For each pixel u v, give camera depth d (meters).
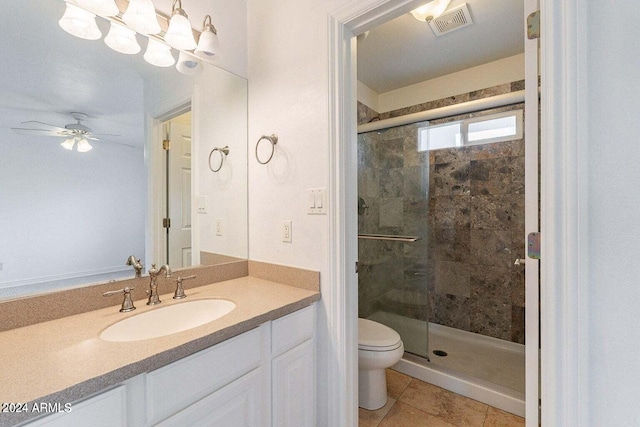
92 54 1.12
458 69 2.31
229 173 1.54
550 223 0.73
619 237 0.64
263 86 1.51
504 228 2.21
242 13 1.59
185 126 1.40
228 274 1.50
